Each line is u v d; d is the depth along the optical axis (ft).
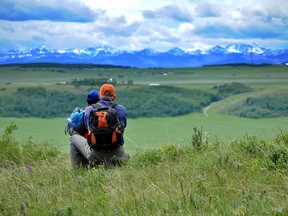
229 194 19.45
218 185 20.21
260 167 21.33
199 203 18.47
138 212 18.53
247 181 20.38
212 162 22.65
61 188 22.39
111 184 21.80
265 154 22.22
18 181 24.16
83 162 26.73
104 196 20.15
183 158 24.84
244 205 18.03
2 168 28.84
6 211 20.21
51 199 21.40
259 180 20.35
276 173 20.39
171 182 21.13
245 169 21.71
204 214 17.79
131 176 22.79
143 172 23.09
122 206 19.24
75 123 26.76
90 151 25.39
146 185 21.44
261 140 24.12
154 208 18.80
